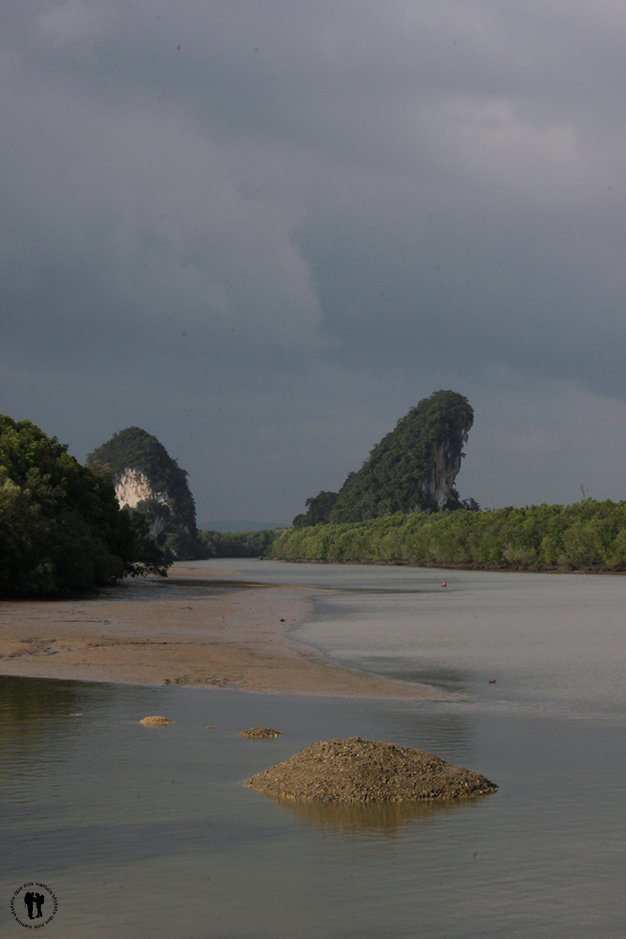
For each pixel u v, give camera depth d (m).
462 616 55.66
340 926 10.02
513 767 16.77
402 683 27.73
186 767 16.64
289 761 16.12
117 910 10.39
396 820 13.59
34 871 11.57
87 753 17.70
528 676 29.45
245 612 57.00
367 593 85.25
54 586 67.31
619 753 17.94
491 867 11.66
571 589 96.00
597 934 9.82
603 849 12.30
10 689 25.91
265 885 11.09
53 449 86.94
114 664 31.03
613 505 166.38
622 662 33.06
